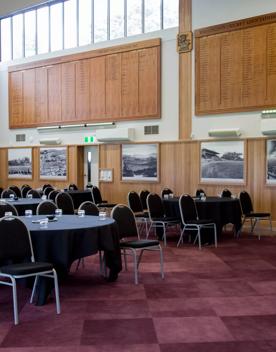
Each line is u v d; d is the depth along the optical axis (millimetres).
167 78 10094
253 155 8945
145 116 10406
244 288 4566
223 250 6617
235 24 9086
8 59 12906
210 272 5254
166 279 4930
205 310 3869
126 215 5086
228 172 9273
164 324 3527
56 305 3857
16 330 3408
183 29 9805
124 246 4766
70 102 11680
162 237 7602
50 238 4059
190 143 9805
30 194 8469
